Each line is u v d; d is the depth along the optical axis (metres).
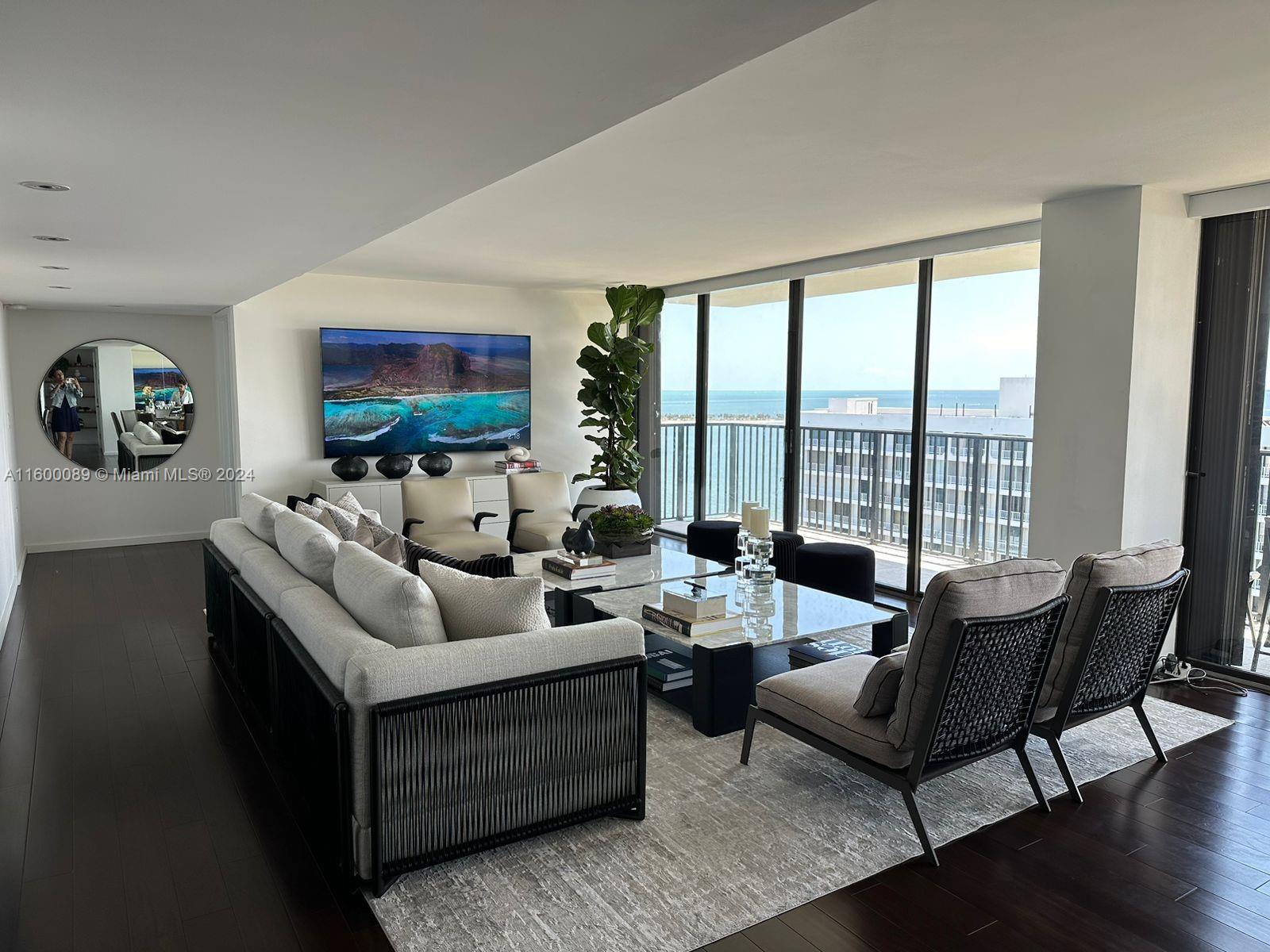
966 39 2.26
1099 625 2.83
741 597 4.20
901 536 6.02
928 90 2.67
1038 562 2.65
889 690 2.61
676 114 2.91
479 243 5.49
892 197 4.17
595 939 2.18
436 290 7.55
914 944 2.17
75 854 2.58
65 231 3.41
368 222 3.29
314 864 2.53
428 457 7.44
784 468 6.79
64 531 7.37
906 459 5.91
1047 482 4.34
